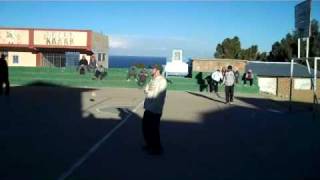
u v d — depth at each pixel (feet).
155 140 34.06
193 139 42.06
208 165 31.42
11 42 152.56
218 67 157.69
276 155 36.04
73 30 153.69
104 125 48.55
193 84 119.96
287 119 62.64
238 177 28.35
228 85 83.10
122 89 112.78
